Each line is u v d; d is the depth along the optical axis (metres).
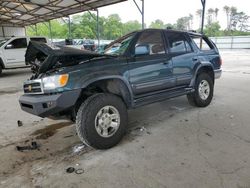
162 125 4.05
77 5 14.98
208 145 3.18
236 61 16.16
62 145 3.41
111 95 3.22
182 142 3.31
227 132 3.62
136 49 3.56
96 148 3.14
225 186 2.28
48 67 3.12
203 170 2.57
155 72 3.79
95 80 3.06
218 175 2.46
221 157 2.84
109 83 3.42
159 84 3.90
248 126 3.84
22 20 22.55
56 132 3.95
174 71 4.14
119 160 2.88
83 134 3.02
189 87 4.58
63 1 13.99
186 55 4.40
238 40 33.22
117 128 3.26
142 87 3.63
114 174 2.58
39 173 2.66
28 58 3.76
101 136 3.11
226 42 34.31
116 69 3.28
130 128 3.95
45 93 2.96
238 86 7.35
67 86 2.90
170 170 2.60
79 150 3.22
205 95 5.03
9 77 11.30
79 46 13.71
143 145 3.27
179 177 2.46
